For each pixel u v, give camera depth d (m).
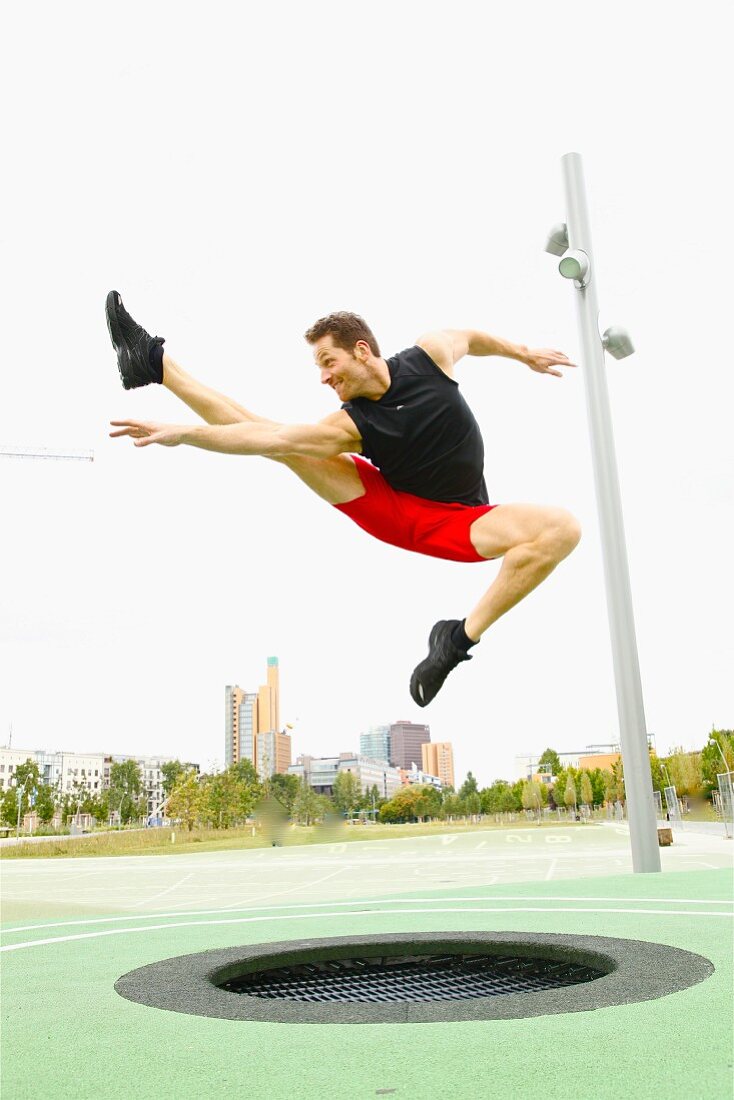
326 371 2.88
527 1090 1.88
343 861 21.56
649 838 8.71
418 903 6.85
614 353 9.66
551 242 9.73
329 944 4.02
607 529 9.10
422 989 3.75
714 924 4.79
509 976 3.98
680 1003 2.71
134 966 4.18
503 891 7.68
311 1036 2.45
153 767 183.50
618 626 8.95
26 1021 2.85
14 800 108.12
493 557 2.88
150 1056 2.31
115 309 2.96
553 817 95.38
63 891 13.63
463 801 110.81
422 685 2.98
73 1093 2.00
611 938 3.97
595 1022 2.48
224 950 4.11
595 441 9.29
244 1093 1.94
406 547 3.09
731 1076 1.94
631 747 8.82
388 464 2.92
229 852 35.09
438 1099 1.84
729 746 49.53
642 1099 1.79
